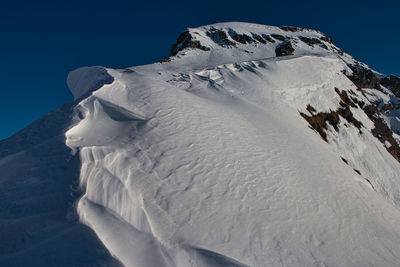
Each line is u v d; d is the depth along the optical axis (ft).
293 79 97.81
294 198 33.65
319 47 235.81
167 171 31.14
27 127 36.22
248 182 33.53
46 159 27.40
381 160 92.38
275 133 52.16
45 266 17.24
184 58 171.32
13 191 23.43
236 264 22.21
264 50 211.41
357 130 98.94
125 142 33.78
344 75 130.00
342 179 45.88
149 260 20.47
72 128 33.19
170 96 52.49
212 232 25.21
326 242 28.37
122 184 26.40
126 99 48.75
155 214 25.43
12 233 19.52
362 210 38.86
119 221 22.95
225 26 250.16
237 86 81.97
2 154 29.48
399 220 43.96
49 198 22.76
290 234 27.61
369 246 30.83
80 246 18.89
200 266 21.68
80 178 24.59
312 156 49.11
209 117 47.67
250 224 27.30
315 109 91.45
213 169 33.81
